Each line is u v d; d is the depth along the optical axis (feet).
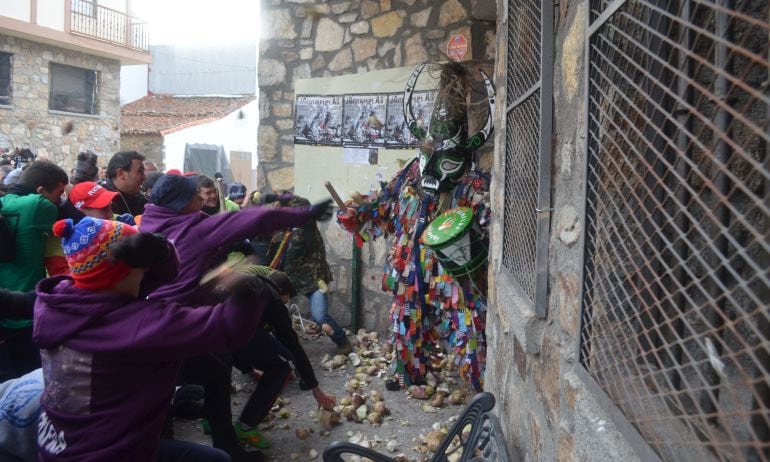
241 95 93.71
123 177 15.87
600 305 5.30
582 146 5.92
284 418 14.60
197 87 95.04
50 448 6.68
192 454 8.05
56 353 6.59
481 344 13.92
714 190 3.35
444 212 14.05
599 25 5.14
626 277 5.04
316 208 8.70
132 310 6.52
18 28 55.62
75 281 6.67
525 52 9.05
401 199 14.90
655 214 4.64
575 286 6.10
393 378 16.25
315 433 13.87
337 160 21.21
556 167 7.09
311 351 19.51
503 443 6.97
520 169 9.23
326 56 21.35
